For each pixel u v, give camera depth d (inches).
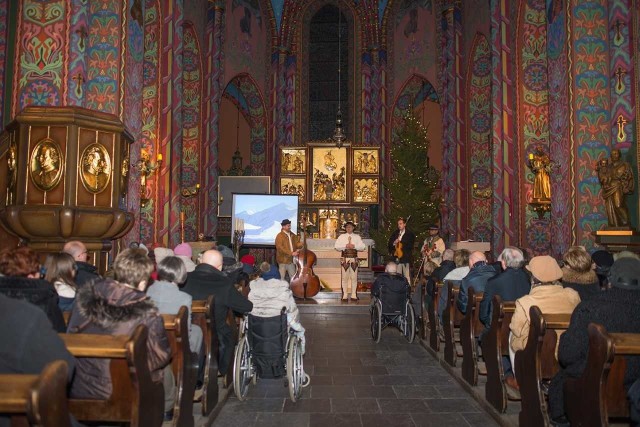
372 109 993.5
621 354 139.7
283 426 215.5
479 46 813.2
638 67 401.4
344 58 1015.0
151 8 595.8
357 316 517.3
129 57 468.8
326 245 665.0
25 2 367.6
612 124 422.3
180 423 177.3
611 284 161.9
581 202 430.0
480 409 236.4
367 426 215.0
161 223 575.2
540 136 572.1
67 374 97.9
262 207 672.4
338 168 876.6
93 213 313.0
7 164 327.6
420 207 836.6
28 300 147.3
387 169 978.1
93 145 321.1
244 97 1018.1
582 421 151.9
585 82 437.1
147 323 145.2
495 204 611.2
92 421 147.8
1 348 112.0
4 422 104.7
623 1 423.2
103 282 148.9
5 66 384.5
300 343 262.1
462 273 327.9
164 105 588.7
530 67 577.6
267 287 255.4
